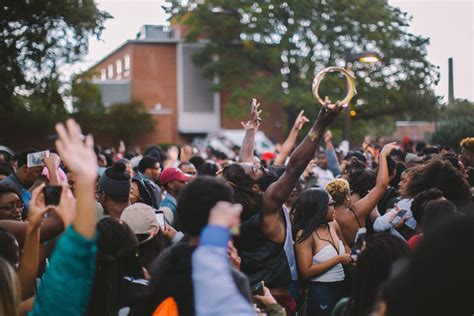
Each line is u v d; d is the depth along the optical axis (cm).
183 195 331
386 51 4419
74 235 310
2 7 2036
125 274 425
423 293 215
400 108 4597
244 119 5294
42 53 2134
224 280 278
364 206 657
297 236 593
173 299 329
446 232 215
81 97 3866
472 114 2198
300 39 4459
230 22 4859
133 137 4903
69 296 316
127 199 608
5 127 3497
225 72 4978
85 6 2134
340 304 378
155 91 5403
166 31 5847
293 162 476
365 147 1469
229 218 289
